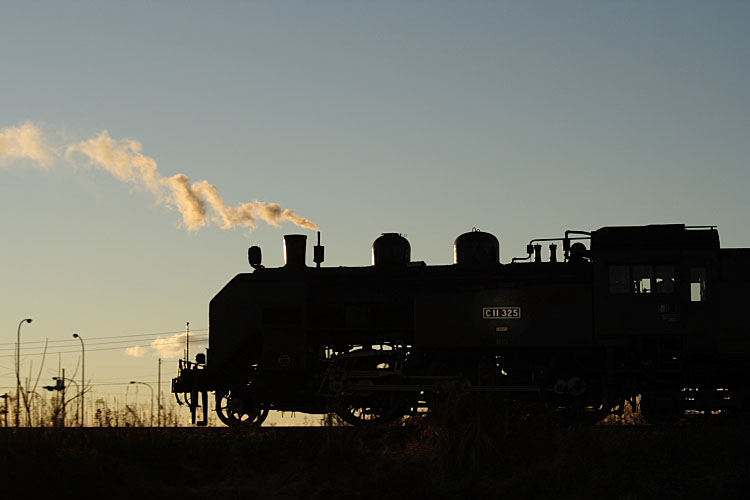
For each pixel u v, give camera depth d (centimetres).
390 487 1407
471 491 1380
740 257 2017
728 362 2002
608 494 1359
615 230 2061
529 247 2245
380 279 2184
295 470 1519
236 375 2194
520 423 1591
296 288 2184
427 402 2097
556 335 2031
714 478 1404
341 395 2111
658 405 1998
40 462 1395
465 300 2086
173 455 1555
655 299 2005
